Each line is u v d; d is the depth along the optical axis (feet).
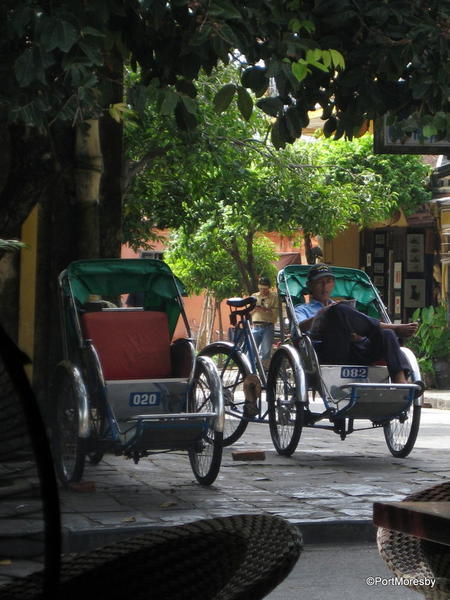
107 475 30.32
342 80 26.55
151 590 6.20
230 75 59.52
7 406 5.01
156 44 24.71
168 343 30.27
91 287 30.27
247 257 105.60
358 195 83.25
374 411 33.91
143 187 65.51
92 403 28.30
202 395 28.45
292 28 24.50
